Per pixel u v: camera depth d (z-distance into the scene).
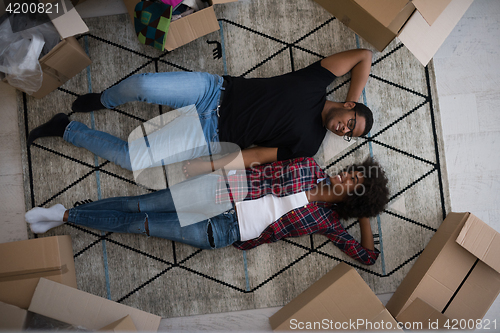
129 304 1.58
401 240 1.66
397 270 1.64
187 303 1.60
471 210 1.67
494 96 1.70
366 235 1.58
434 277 1.43
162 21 1.37
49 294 1.33
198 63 1.66
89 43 1.64
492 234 1.38
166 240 1.62
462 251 1.44
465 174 1.68
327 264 1.64
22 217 1.59
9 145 1.61
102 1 1.65
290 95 1.46
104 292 1.58
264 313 1.60
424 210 1.67
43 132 1.54
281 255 1.64
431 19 1.27
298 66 1.69
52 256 1.40
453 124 1.69
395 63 1.70
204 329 1.58
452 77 1.70
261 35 1.68
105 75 1.64
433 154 1.68
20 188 1.60
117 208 1.52
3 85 1.62
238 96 1.46
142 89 1.36
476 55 1.71
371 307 1.34
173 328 1.57
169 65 1.66
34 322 1.37
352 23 1.55
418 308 1.39
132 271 1.60
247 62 1.68
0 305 1.30
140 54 1.65
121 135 1.63
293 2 1.69
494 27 1.71
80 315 1.34
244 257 1.63
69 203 1.61
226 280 1.61
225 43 1.67
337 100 1.67
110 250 1.60
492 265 1.37
